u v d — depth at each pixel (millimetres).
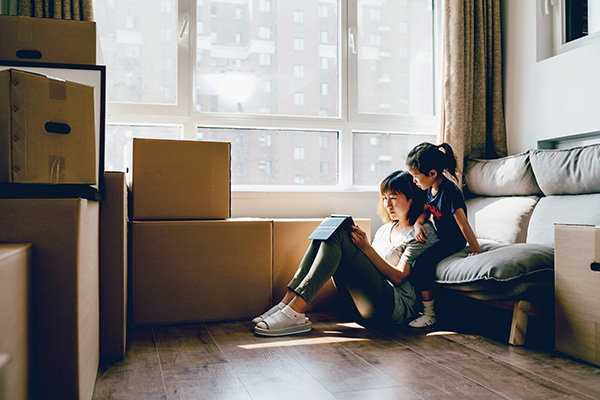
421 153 2141
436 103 3217
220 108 2844
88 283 1285
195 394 1380
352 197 2967
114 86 2689
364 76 3102
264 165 2920
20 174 1142
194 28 2766
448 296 2467
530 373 1557
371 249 2086
